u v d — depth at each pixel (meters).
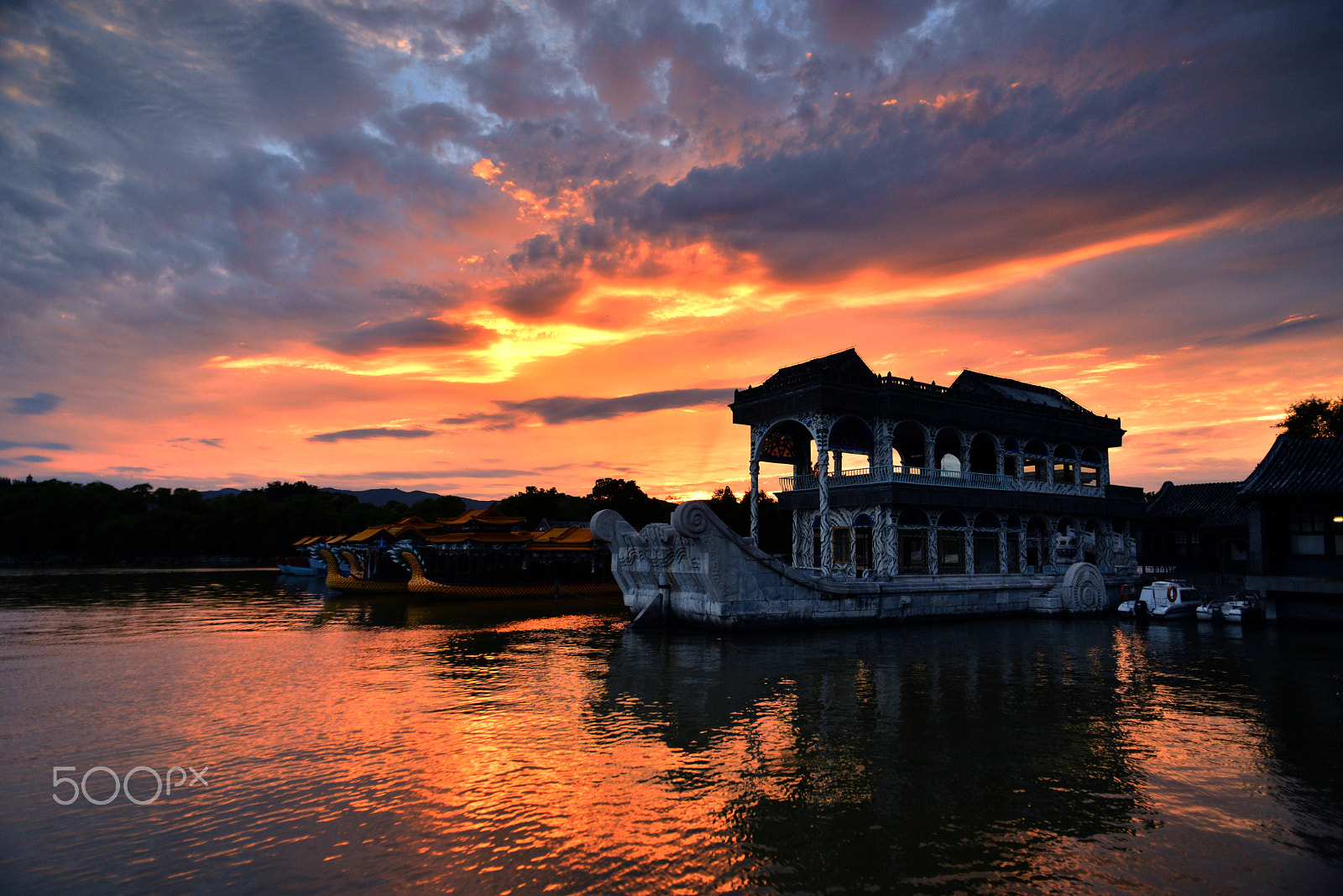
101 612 49.78
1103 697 21.88
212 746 16.58
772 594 36.81
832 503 44.91
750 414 44.94
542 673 25.92
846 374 41.38
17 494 133.38
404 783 14.10
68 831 11.81
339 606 56.41
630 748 16.41
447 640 35.34
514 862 10.69
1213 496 60.00
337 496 160.62
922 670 26.33
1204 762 15.59
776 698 21.62
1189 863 10.71
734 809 12.78
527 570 73.44
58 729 18.08
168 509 137.88
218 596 64.19
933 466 44.41
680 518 34.12
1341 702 21.33
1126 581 51.19
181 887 9.94
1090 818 12.46
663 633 36.91
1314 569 37.22
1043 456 50.94
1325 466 36.66
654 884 10.02
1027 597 45.72
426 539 65.56
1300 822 12.30
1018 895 9.73
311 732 17.73
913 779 14.43
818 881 10.12
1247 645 33.06
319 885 9.99
